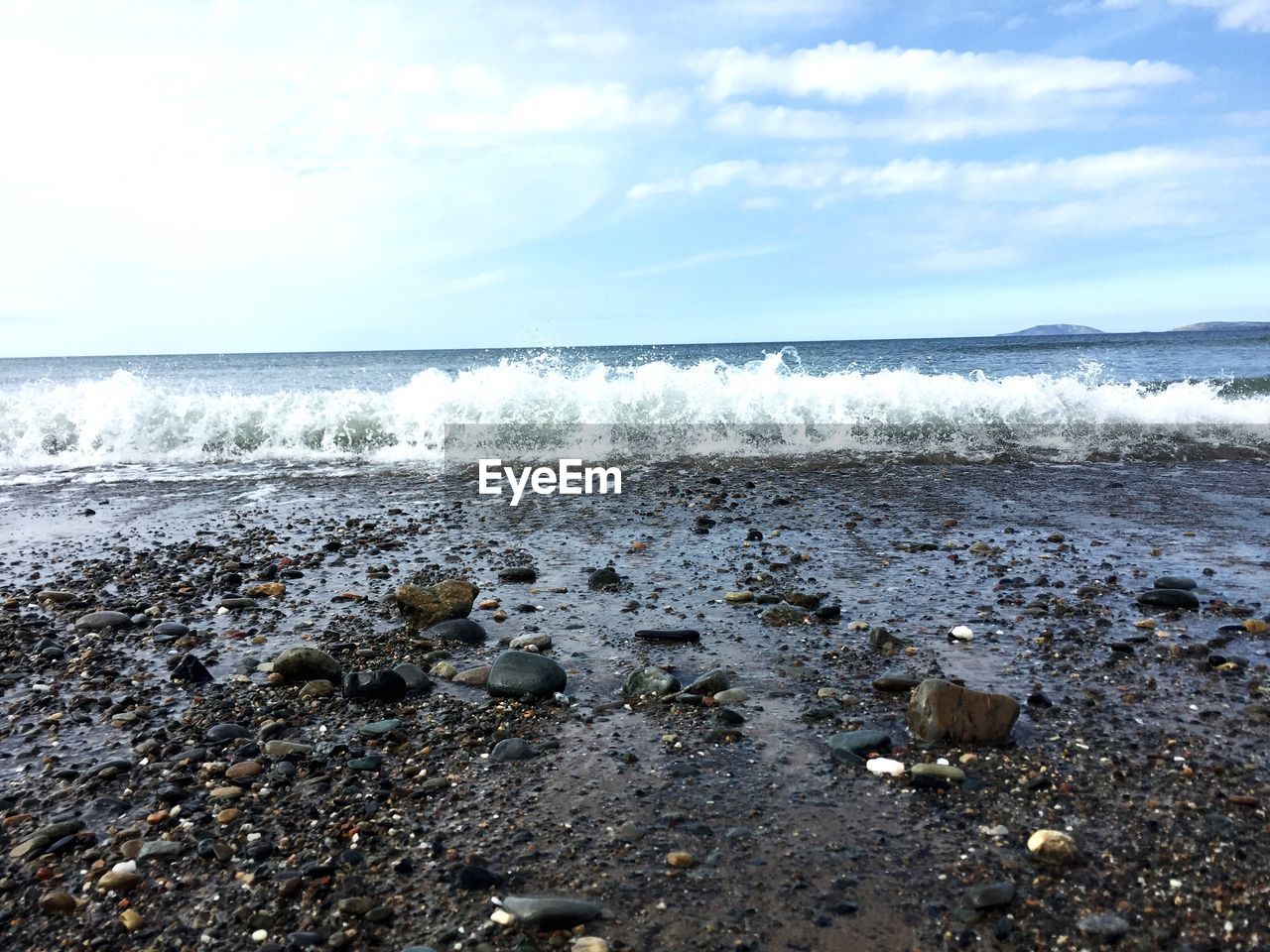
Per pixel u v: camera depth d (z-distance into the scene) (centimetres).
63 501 670
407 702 299
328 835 217
